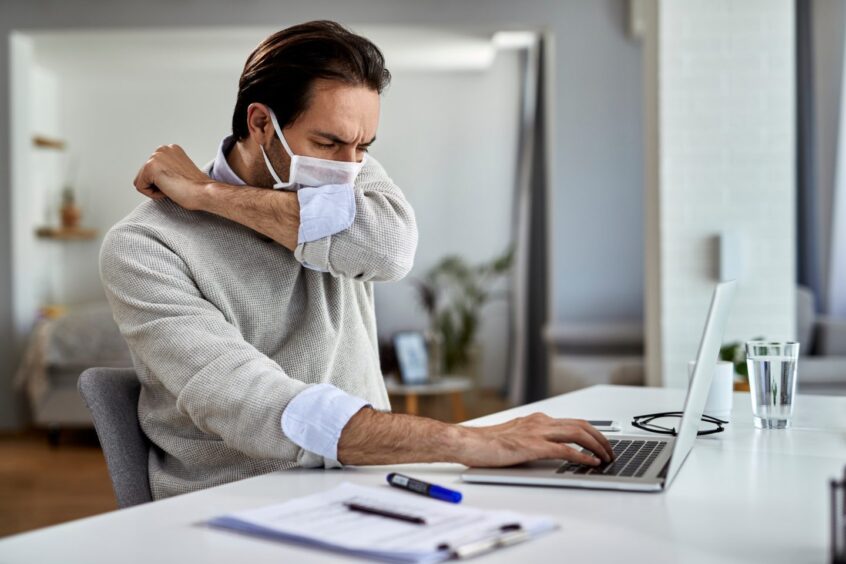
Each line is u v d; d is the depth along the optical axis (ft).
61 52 21.97
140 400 4.88
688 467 4.01
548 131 20.63
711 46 13.03
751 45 13.00
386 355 19.44
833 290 17.15
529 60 23.84
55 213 25.07
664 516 3.22
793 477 3.82
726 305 4.42
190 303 4.49
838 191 17.02
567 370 16.52
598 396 6.17
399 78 25.59
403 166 25.70
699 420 4.52
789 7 12.95
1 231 19.16
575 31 19.33
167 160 4.90
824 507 3.33
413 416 4.00
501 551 2.80
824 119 17.24
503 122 25.61
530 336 22.11
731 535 2.98
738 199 13.04
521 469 3.85
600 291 19.56
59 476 15.01
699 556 2.76
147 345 4.38
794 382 4.94
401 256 4.71
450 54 23.07
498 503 3.41
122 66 23.81
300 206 4.57
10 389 19.38
